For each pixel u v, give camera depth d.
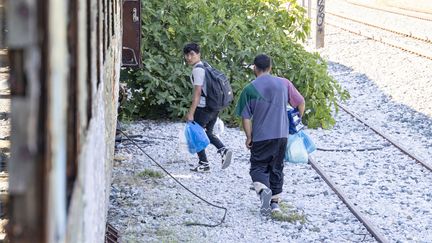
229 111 15.80
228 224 9.52
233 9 16.84
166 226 9.38
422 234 9.34
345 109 17.89
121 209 9.98
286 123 9.57
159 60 15.48
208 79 11.52
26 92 1.89
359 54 28.39
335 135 15.29
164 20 15.87
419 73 23.70
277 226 9.46
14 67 2.28
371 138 14.99
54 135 1.82
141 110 16.09
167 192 10.82
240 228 9.38
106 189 5.65
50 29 1.80
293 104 9.77
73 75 2.44
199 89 11.47
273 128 9.43
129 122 15.45
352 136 15.20
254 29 16.36
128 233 9.01
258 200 10.60
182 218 9.71
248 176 11.88
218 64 15.80
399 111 18.22
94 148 3.49
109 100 6.21
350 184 11.53
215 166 12.39
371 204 10.54
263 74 9.55
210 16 16.03
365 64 26.09
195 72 11.46
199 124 11.71
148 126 15.30
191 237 9.01
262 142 9.45
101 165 4.40
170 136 14.49
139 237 8.91
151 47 15.79
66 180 2.28
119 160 12.40
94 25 3.42
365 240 9.07
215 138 11.89
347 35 34.00
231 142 14.27
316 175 11.91
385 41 30.73
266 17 16.61
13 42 1.81
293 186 11.29
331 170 12.35
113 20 7.67
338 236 9.19
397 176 12.08
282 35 16.53
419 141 14.93
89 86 3.08
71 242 2.25
